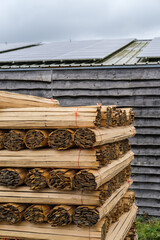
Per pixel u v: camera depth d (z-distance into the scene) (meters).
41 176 3.71
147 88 7.75
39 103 4.90
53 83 8.26
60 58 8.55
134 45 11.65
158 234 6.49
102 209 3.71
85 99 8.11
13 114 3.89
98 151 3.63
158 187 7.85
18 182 3.79
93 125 3.56
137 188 7.95
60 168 3.74
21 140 3.85
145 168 7.90
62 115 3.67
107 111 4.06
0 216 3.85
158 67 7.62
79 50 9.97
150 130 7.80
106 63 8.09
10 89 8.59
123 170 5.24
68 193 3.68
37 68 8.35
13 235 3.88
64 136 3.63
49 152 3.75
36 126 3.77
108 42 11.88
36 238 3.81
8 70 8.54
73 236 3.68
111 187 4.23
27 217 3.78
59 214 3.64
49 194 3.73
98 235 3.62
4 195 3.87
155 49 8.89
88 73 8.03
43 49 11.22
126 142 5.52
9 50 11.96
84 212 3.58
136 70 7.75
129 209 5.43
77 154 3.63
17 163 3.82
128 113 5.36
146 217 7.80
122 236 4.55
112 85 7.91
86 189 3.55
